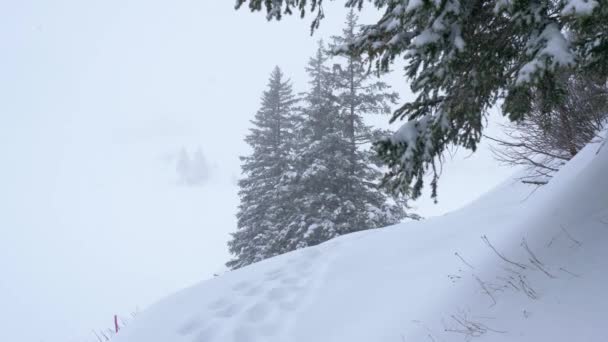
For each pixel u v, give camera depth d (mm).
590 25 2424
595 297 2639
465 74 3049
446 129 3100
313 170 16281
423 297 4758
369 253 7543
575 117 5895
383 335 4379
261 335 5621
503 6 2342
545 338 2617
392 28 2967
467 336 3244
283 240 18031
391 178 3387
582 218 3547
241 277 7938
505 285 3512
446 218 8055
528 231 4074
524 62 2750
